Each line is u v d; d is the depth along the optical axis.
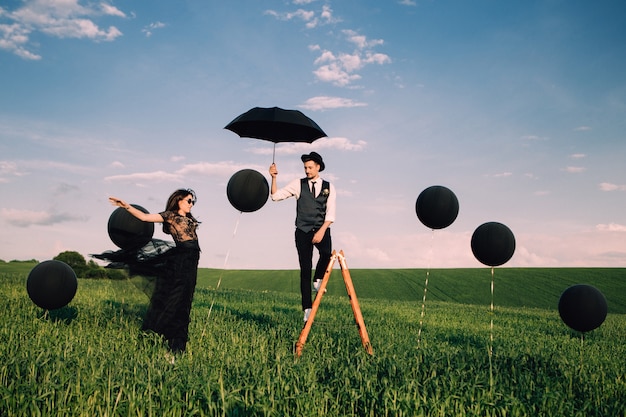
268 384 5.09
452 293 45.62
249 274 61.31
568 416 5.21
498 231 8.20
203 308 13.25
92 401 4.60
